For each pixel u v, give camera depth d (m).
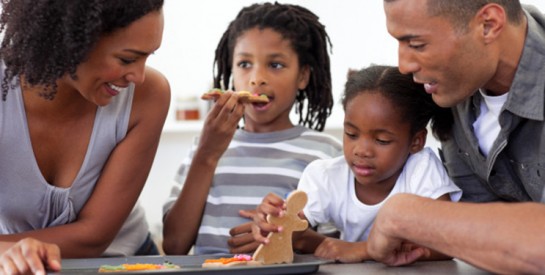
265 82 1.91
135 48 1.25
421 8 1.22
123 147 1.55
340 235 1.81
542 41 1.29
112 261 1.35
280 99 1.94
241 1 3.18
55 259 1.11
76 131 1.50
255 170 1.91
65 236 1.48
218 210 1.88
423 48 1.24
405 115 1.49
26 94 1.44
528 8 1.39
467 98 1.37
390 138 1.49
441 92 1.29
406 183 1.55
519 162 1.38
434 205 1.09
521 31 1.30
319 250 1.42
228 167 1.93
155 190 3.11
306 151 1.93
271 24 1.97
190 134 3.09
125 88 1.46
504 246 0.96
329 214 1.63
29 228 1.60
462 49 1.24
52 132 1.48
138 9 1.22
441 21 1.22
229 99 1.79
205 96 1.80
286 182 1.88
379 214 1.19
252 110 1.93
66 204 1.54
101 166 1.56
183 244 1.88
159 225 2.98
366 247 1.37
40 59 1.27
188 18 3.20
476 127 1.43
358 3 3.10
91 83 1.29
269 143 1.95
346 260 1.36
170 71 3.20
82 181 1.54
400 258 1.26
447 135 1.54
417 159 1.56
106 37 1.23
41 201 1.53
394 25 1.25
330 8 3.12
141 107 1.55
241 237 1.65
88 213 1.54
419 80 1.29
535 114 1.29
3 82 1.38
